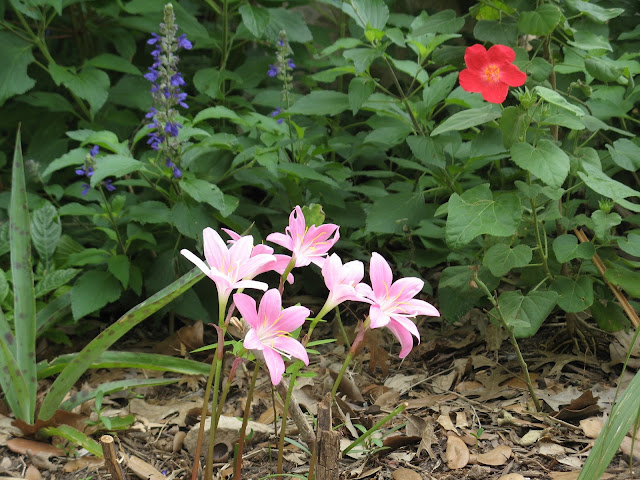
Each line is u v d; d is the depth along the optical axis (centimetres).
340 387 188
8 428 181
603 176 182
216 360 158
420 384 191
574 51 194
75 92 213
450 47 196
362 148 224
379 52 198
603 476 169
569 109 174
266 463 175
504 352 196
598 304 191
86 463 177
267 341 153
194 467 161
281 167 202
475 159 199
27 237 183
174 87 199
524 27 184
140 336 209
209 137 203
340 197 212
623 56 206
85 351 175
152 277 206
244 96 246
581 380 188
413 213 204
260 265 155
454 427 180
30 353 181
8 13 239
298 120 229
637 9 222
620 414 155
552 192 182
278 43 212
